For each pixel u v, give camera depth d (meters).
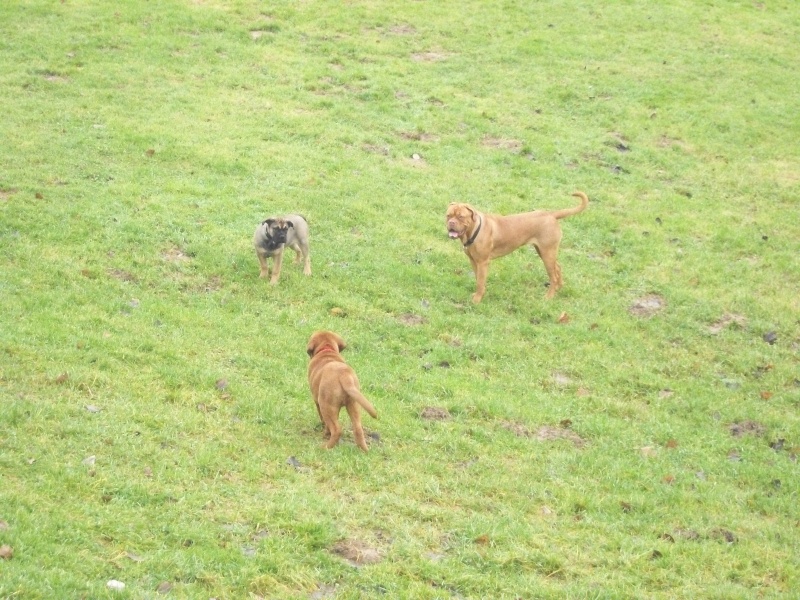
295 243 15.95
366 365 13.93
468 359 14.71
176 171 19.14
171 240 16.56
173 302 14.90
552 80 26.12
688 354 15.73
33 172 18.03
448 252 17.88
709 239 19.56
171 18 26.81
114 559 8.80
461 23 29.12
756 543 11.02
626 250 18.86
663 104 25.56
